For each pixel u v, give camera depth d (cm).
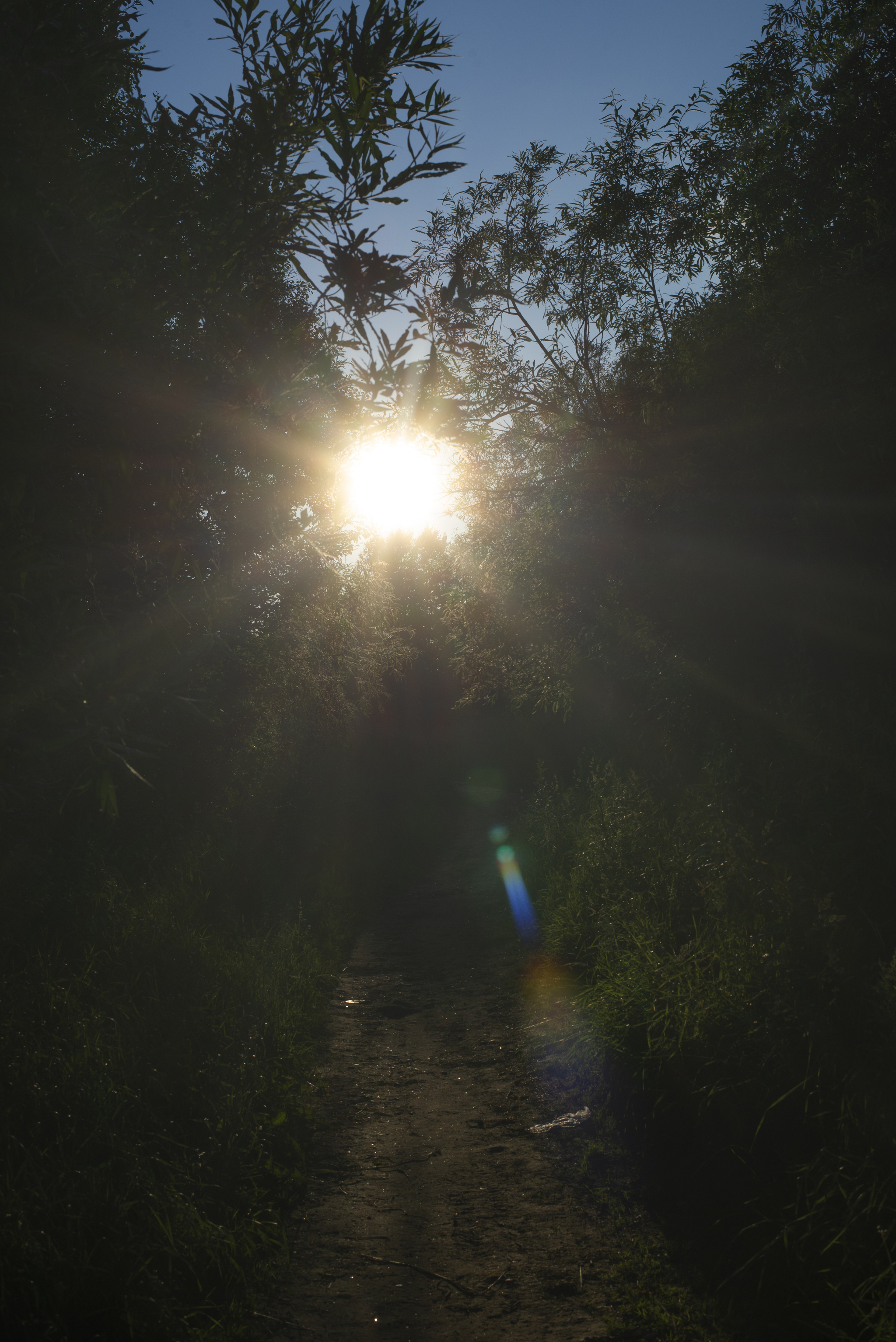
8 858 449
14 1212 283
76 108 312
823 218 593
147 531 325
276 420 338
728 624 625
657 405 784
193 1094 407
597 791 876
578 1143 416
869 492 502
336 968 774
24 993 427
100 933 535
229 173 314
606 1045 484
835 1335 254
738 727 555
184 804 818
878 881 384
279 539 408
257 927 737
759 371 585
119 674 284
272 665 838
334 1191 383
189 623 325
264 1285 306
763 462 560
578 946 692
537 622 1169
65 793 326
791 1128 348
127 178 314
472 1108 475
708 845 505
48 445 286
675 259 912
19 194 263
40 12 270
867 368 494
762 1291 283
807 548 538
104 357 288
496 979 741
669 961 481
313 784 1346
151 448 317
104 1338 258
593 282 991
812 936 384
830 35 661
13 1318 255
